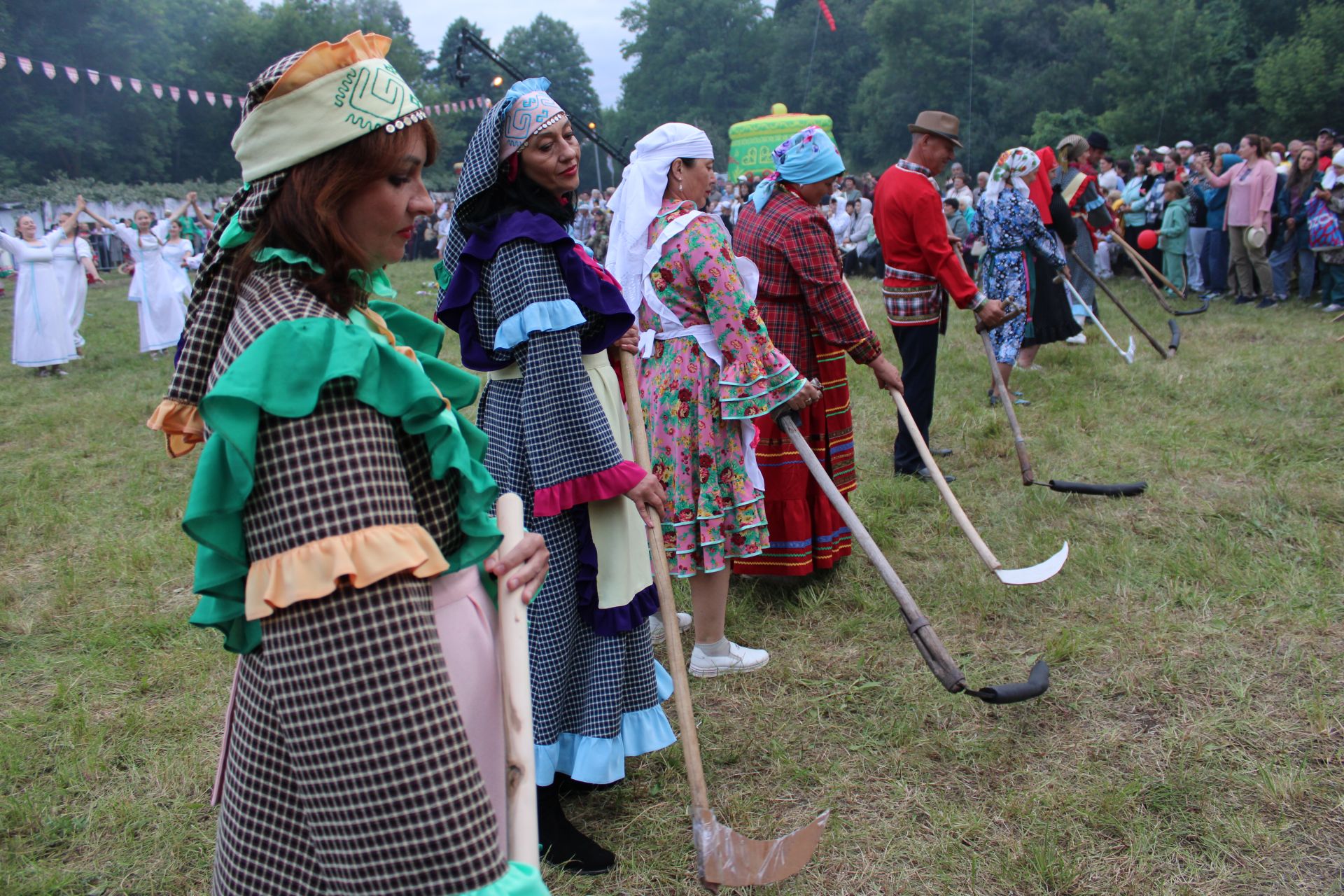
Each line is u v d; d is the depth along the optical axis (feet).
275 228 4.08
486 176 7.70
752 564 12.87
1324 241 30.55
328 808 3.62
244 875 4.18
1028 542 14.02
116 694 11.15
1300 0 113.60
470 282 7.85
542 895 3.72
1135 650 11.09
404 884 3.60
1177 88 116.37
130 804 9.16
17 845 8.64
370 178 4.07
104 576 14.43
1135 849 8.09
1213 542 13.57
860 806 8.93
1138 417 19.45
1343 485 15.25
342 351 3.67
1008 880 7.89
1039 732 9.84
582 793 9.25
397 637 3.59
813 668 11.34
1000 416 20.27
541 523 7.91
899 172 16.48
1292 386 20.66
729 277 10.28
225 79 178.50
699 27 263.90
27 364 31.53
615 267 10.91
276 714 3.94
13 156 146.82
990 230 21.86
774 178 12.78
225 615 4.03
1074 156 29.76
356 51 4.05
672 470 10.71
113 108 159.12
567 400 7.48
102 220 35.01
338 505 3.58
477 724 4.37
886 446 19.22
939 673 8.96
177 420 4.34
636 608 8.38
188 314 4.41
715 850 6.82
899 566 13.85
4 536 16.28
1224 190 36.01
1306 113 94.38
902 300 16.78
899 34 163.12
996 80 158.20
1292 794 8.59
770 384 10.23
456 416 4.67
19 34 146.00
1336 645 10.86
